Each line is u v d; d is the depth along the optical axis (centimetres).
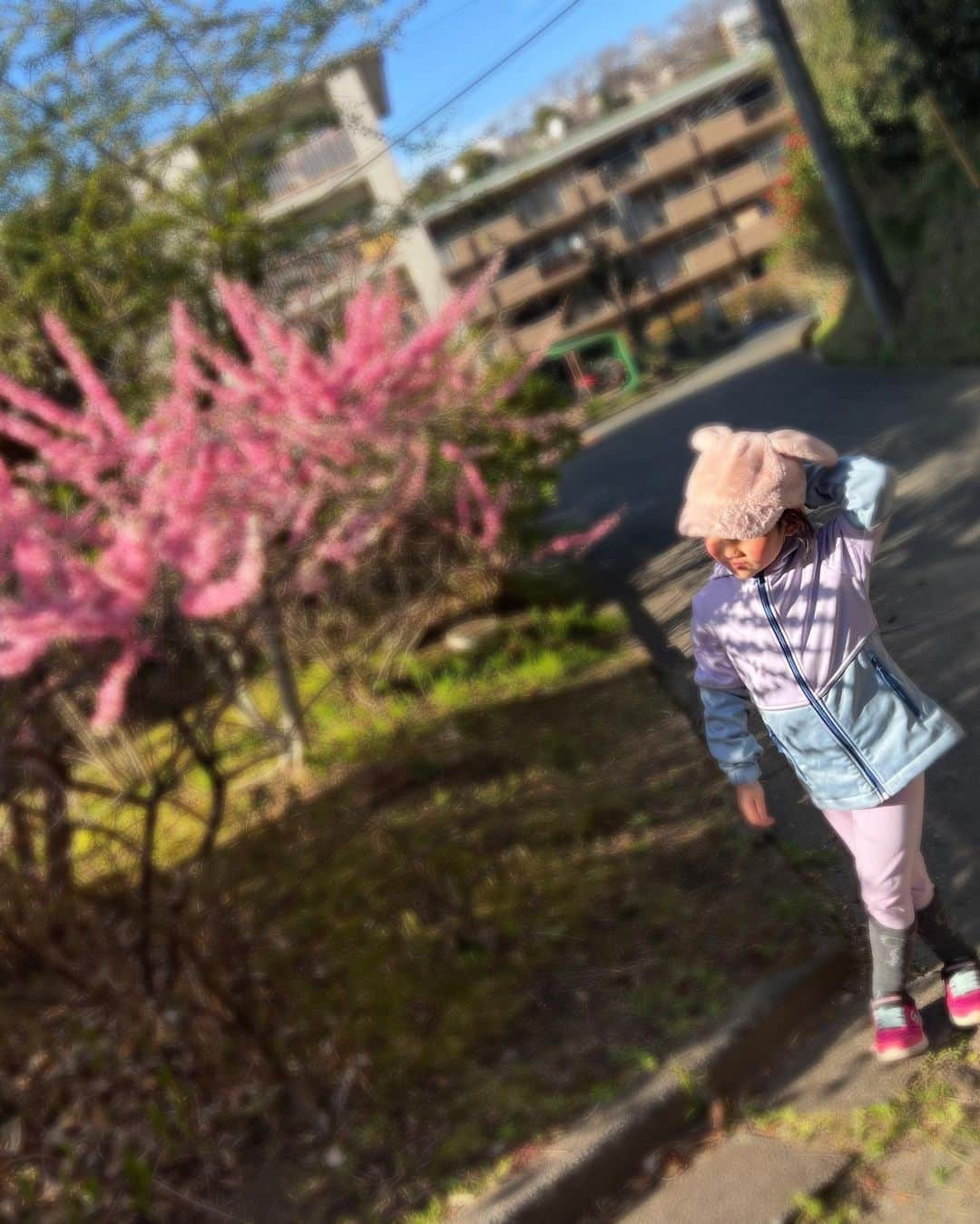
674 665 737
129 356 631
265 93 685
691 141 5688
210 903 381
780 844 436
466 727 689
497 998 376
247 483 309
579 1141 301
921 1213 261
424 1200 301
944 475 957
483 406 503
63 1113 360
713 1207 281
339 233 723
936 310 1703
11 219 633
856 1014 335
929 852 404
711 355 4622
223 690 340
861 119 1859
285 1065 360
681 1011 343
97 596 256
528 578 1006
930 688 544
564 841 488
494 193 816
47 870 371
